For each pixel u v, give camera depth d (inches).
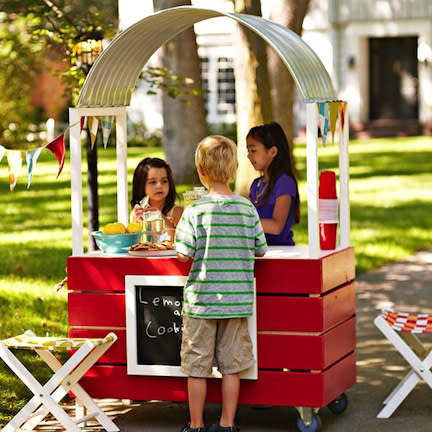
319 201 293.1
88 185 394.3
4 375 336.2
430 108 1454.2
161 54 853.2
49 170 1073.5
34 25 458.0
